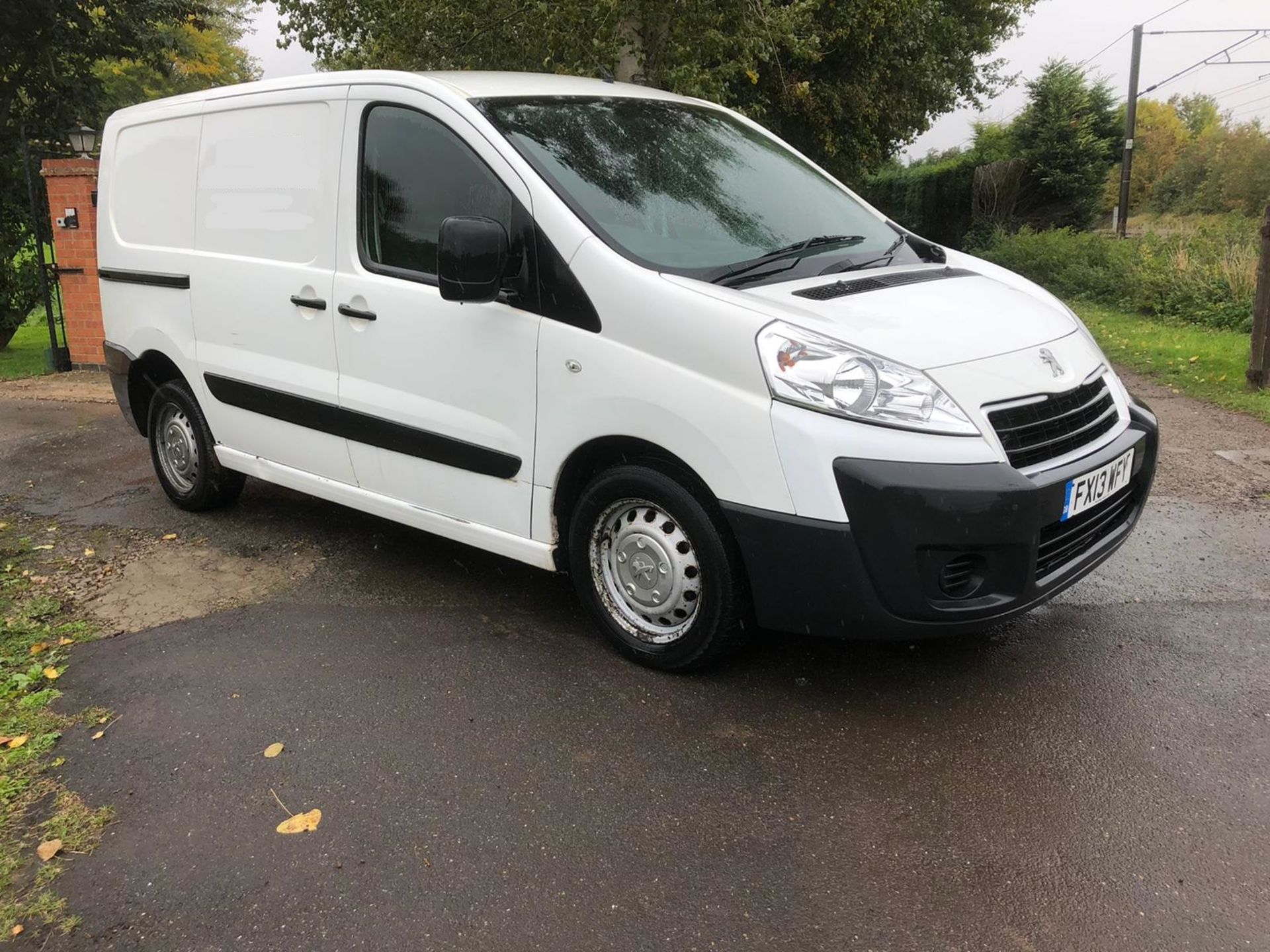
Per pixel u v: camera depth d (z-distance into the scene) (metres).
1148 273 13.38
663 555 3.27
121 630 3.85
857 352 2.82
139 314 5.03
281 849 2.54
